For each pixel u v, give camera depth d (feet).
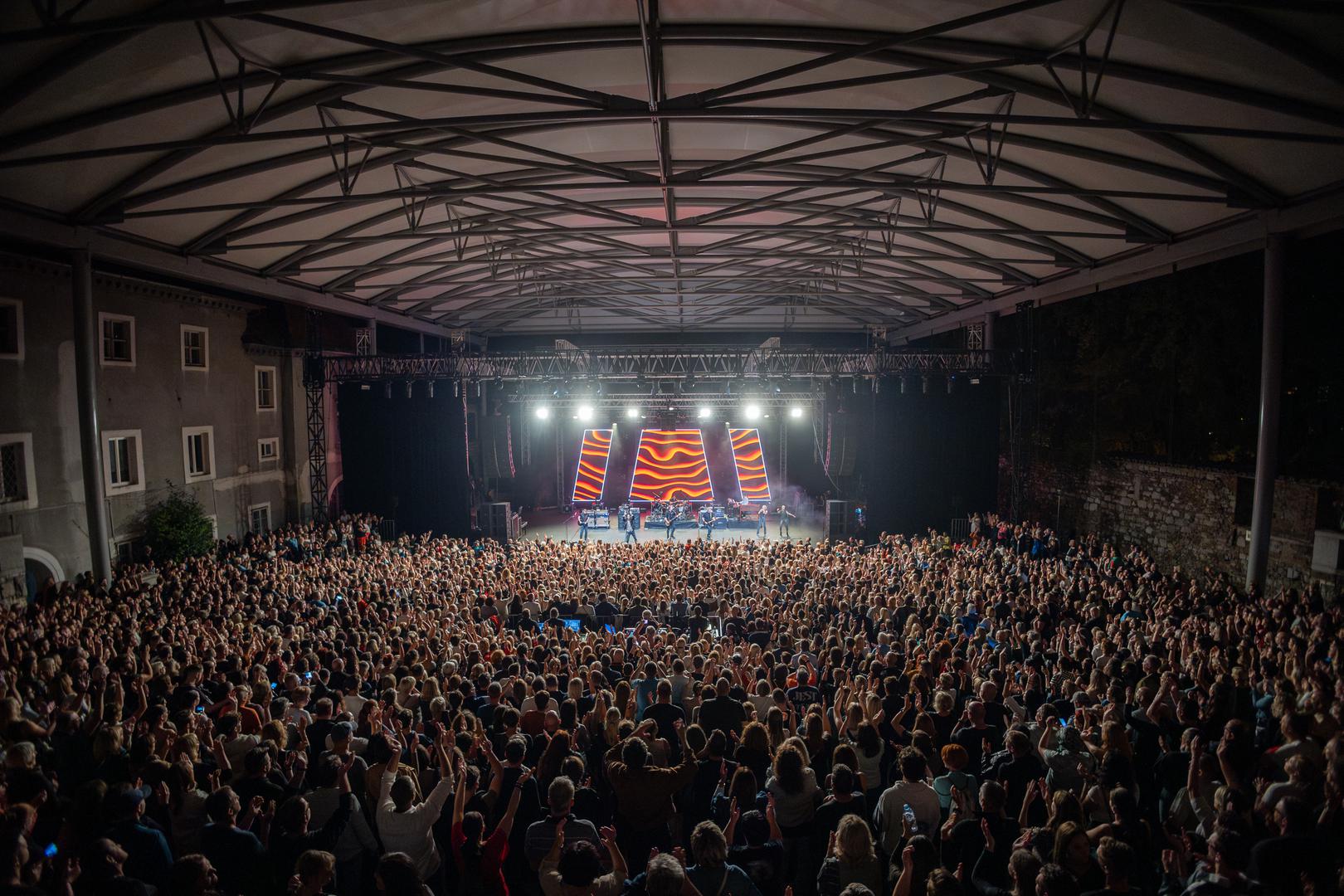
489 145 55.21
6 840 12.87
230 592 49.78
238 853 15.40
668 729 23.97
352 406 99.76
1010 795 19.02
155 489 72.33
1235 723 17.31
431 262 79.05
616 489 137.90
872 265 90.58
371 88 45.01
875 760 21.18
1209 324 76.13
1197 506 64.03
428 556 72.90
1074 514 84.79
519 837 18.80
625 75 46.37
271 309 90.74
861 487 105.09
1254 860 13.52
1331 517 51.29
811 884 16.81
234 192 56.18
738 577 57.36
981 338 99.55
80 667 29.73
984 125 48.37
